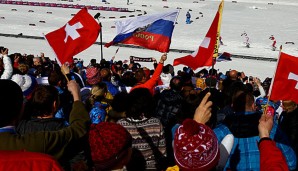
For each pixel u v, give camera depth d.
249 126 4.22
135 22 8.98
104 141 2.98
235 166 4.16
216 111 5.60
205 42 7.43
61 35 6.56
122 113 5.10
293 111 5.39
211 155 3.06
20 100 2.99
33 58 16.00
